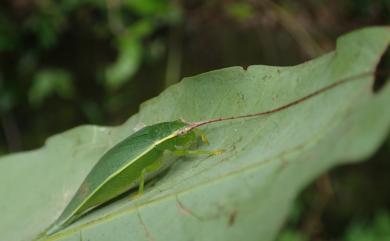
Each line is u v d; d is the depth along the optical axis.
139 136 0.20
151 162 0.20
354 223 0.54
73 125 0.59
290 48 0.52
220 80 0.19
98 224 0.20
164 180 0.20
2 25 0.57
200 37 0.54
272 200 0.20
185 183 0.20
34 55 0.58
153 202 0.20
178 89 0.20
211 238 0.20
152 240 0.20
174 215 0.20
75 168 0.21
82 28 0.57
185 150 0.20
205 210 0.20
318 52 0.52
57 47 0.58
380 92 0.20
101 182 0.20
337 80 0.19
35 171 0.22
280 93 0.19
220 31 0.54
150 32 0.54
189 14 0.53
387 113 0.21
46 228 0.20
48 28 0.57
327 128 0.20
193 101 0.20
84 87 0.59
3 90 0.60
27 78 0.59
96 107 0.59
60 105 0.60
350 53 0.19
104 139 0.21
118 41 0.53
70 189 0.21
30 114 0.60
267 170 0.20
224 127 0.20
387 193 0.55
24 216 0.21
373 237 0.52
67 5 0.56
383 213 0.53
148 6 0.51
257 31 0.53
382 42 0.19
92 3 0.55
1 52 0.58
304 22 0.52
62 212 0.21
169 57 0.54
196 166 0.20
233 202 0.20
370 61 0.19
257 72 0.19
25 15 0.57
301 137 0.19
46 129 0.60
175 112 0.20
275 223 0.21
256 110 0.19
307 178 0.21
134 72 0.56
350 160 0.21
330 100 0.19
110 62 0.57
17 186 0.22
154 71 0.55
